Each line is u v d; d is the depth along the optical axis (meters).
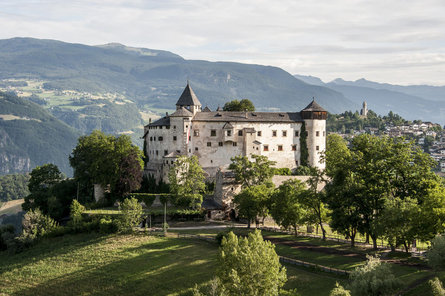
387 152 99.94
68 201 147.75
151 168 158.62
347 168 102.88
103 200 141.75
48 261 108.38
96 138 147.50
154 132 160.88
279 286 74.50
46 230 125.62
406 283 69.81
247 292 65.69
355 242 101.69
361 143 106.50
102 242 113.50
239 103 198.75
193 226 124.69
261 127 167.00
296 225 114.25
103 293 89.69
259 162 137.12
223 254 71.06
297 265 86.00
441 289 60.09
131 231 117.56
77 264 103.88
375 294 60.94
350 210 95.56
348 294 59.50
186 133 157.00
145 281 91.00
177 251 102.81
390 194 96.88
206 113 167.12
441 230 77.56
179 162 139.25
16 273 104.44
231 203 135.12
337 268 82.19
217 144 162.75
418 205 85.19
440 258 65.31
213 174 161.00
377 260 68.50
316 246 98.12
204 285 81.50
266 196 116.12
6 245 126.56
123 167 139.62
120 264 99.69
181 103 166.00
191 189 137.12
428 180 94.00
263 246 70.44
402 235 82.44
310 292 74.06
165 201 138.12
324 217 108.88
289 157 170.75
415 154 100.38
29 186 153.25
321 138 173.88
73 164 149.38
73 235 122.75
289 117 173.12
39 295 93.12
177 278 89.81
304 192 106.62
